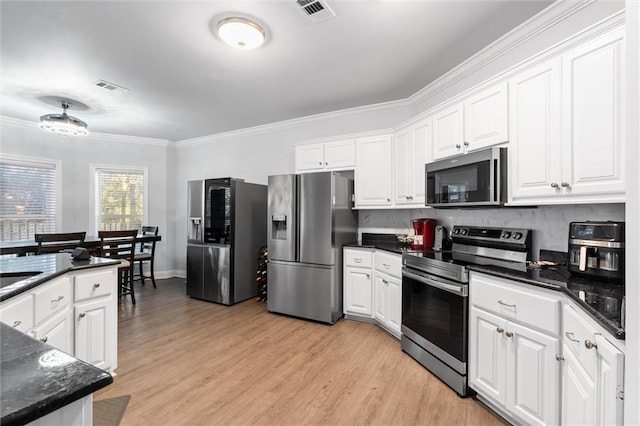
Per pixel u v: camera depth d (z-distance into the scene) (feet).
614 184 4.64
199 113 13.12
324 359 8.06
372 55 8.32
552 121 5.49
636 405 2.47
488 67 8.19
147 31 7.19
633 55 2.50
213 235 13.19
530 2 6.24
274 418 5.78
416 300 7.93
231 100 11.61
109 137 16.60
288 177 11.30
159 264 17.90
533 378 4.98
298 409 6.05
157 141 17.72
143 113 13.08
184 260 18.13
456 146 7.67
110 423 5.62
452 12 6.55
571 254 5.42
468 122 7.33
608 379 3.24
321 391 6.63
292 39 7.55
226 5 6.32
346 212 11.46
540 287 4.91
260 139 15.34
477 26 7.04
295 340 9.27
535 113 5.79
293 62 8.71
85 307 6.49
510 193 6.30
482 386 5.98
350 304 10.86
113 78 9.68
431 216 10.47
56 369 2.15
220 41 7.64
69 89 10.52
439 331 7.08
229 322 10.81
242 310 12.17
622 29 4.53
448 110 7.97
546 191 5.60
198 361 7.95
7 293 4.34
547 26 6.66
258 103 11.93
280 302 11.53
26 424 1.74
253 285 13.89
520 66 6.05
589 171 4.94
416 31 7.24
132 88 10.45
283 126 14.48
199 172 17.52
